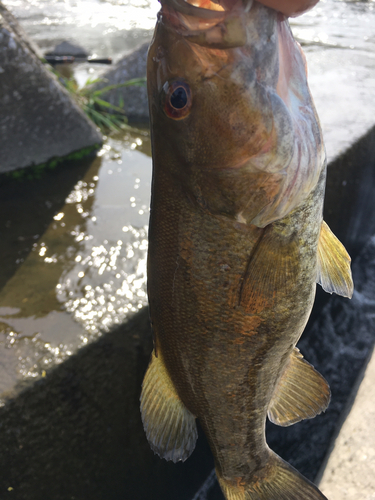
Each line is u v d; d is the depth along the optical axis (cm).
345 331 78
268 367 26
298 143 21
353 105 89
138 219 58
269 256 23
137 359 40
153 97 21
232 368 25
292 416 30
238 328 24
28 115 67
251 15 19
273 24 19
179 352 25
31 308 41
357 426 38
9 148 67
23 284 45
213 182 21
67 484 36
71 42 148
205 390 26
